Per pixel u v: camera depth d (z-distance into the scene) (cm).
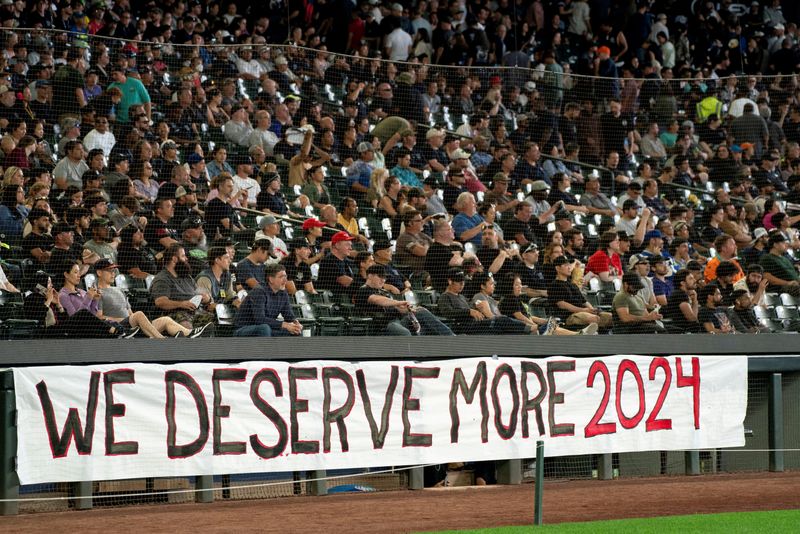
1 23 6016
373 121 5462
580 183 5872
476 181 5531
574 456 4666
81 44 4788
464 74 5697
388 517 3488
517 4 8512
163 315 4162
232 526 3278
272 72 5362
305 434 3956
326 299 4644
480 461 4441
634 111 6119
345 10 7444
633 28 8631
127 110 4819
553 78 5875
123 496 3728
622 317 4984
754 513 3519
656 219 5984
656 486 4359
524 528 3145
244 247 4816
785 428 5044
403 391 4134
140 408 3694
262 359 4138
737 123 6372
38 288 3981
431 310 4706
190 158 4991
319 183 5272
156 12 6600
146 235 4425
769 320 5438
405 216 4934
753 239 5972
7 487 3497
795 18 9662
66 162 4594
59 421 3566
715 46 9194
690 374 4678
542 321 4850
